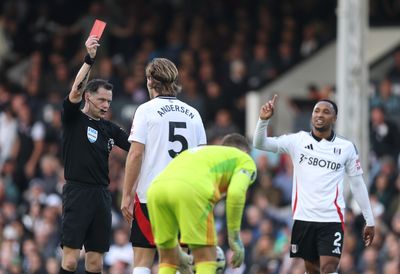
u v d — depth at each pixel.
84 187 35.94
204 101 73.44
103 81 36.31
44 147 74.69
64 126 36.12
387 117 66.56
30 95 79.00
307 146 36.50
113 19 83.62
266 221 57.69
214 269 31.88
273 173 64.50
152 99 35.16
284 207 62.03
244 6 83.56
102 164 36.12
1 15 91.00
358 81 56.00
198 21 81.81
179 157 32.41
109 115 74.00
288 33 77.31
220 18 82.94
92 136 35.97
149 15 84.44
